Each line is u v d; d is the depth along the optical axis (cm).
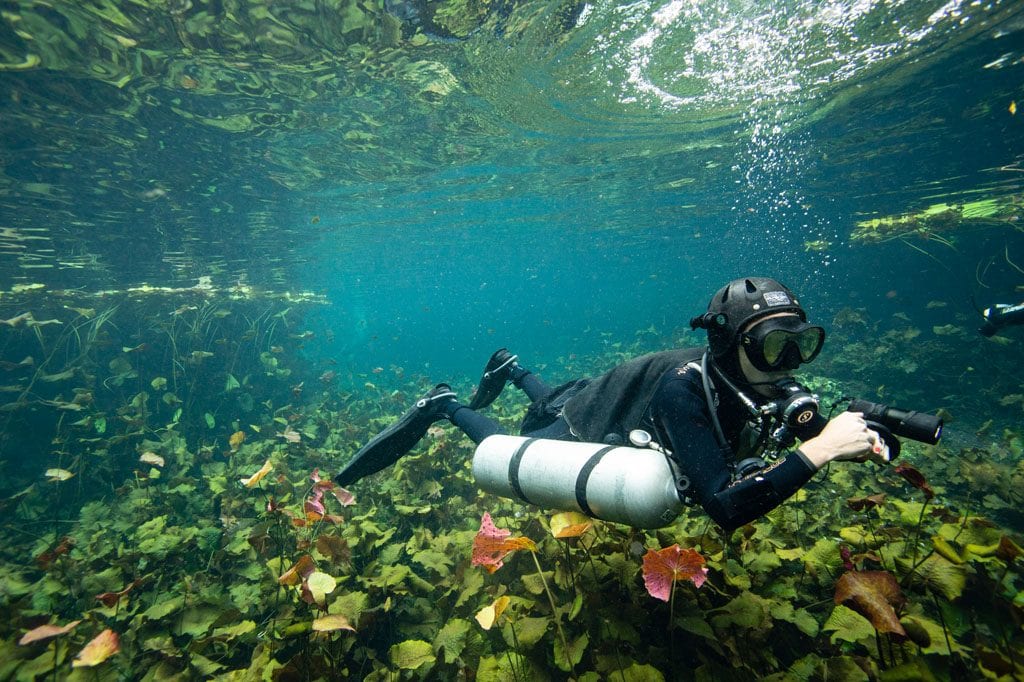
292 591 267
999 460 627
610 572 249
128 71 634
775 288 195
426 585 288
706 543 235
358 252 2691
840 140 1262
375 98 833
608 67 820
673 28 713
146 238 1240
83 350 895
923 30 747
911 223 1702
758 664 204
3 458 724
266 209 1377
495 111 970
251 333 1056
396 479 464
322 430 796
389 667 250
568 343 3259
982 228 1538
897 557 229
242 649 289
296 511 391
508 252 3759
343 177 1276
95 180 901
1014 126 1113
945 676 183
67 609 325
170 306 1107
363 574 303
